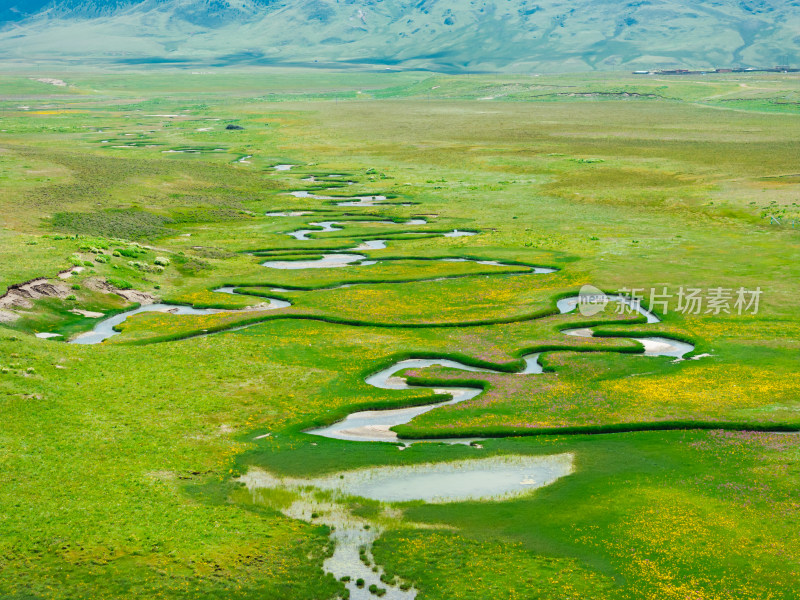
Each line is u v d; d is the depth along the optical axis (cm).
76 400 5475
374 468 4641
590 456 4750
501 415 5362
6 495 4197
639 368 6278
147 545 3816
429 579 3581
